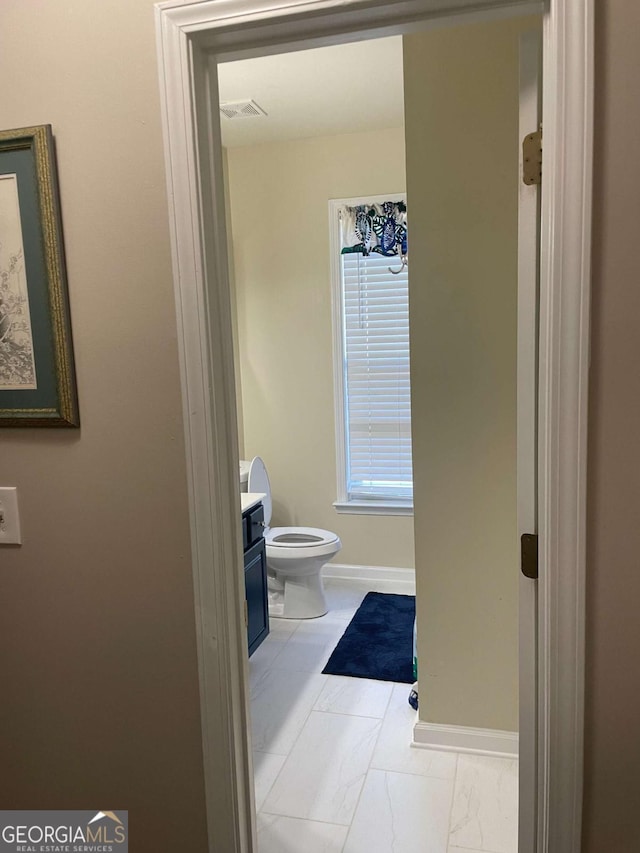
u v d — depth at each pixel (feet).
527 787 4.17
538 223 3.71
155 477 4.22
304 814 6.61
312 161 12.25
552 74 3.33
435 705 7.57
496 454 6.94
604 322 3.41
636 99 3.23
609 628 3.64
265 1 3.59
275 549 10.99
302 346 12.80
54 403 4.26
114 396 4.19
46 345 4.21
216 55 3.96
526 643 4.04
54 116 4.01
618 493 3.52
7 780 4.91
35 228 4.10
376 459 12.95
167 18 3.72
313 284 12.58
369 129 11.76
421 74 6.59
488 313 6.73
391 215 12.03
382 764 7.37
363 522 12.88
